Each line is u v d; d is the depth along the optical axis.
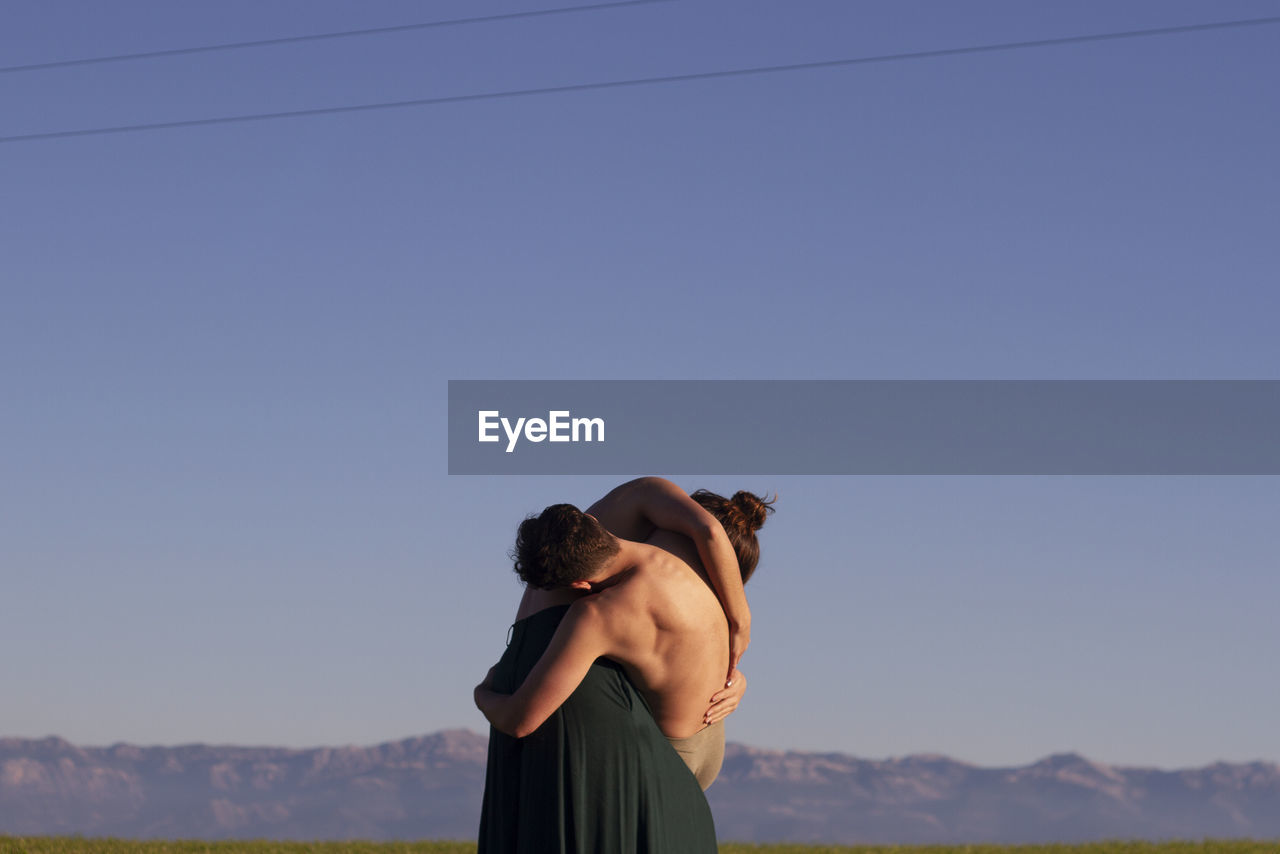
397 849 19.53
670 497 5.05
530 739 4.67
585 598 4.70
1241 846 22.02
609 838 4.57
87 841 16.66
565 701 4.63
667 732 4.85
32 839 16.31
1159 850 21.80
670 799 4.71
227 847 18.97
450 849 19.72
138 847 16.27
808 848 24.58
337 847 19.64
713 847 4.95
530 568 4.63
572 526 4.64
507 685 4.79
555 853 4.55
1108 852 22.33
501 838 4.74
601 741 4.62
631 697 4.69
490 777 4.87
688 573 4.84
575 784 4.59
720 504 5.20
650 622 4.68
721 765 5.24
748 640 5.04
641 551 4.82
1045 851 23.16
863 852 23.97
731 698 4.96
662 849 4.64
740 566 5.14
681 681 4.76
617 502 5.19
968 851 23.66
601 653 4.64
